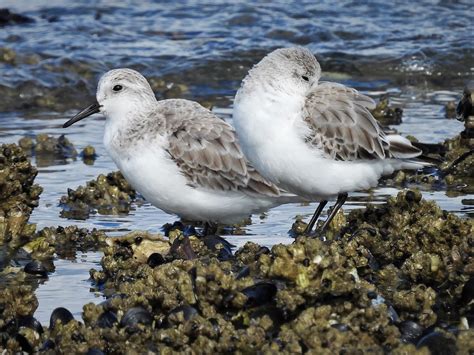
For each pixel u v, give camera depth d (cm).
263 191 1393
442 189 1661
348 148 1295
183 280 1086
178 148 1381
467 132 1784
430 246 1249
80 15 2752
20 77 2322
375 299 1096
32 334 1048
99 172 1795
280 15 2750
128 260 1280
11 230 1399
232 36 2620
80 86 2334
